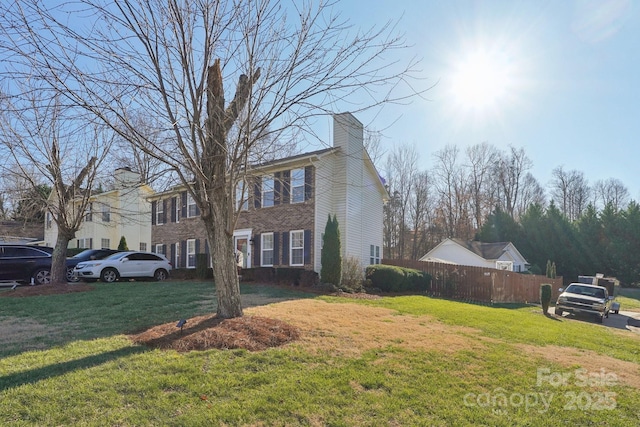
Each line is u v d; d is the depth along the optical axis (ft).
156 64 22.70
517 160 169.99
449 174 160.25
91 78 21.50
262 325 23.08
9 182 44.55
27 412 13.10
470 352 22.18
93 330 23.86
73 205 48.26
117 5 21.21
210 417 13.23
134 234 99.60
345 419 13.71
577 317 57.47
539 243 138.62
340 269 50.49
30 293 39.75
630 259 126.52
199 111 24.06
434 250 122.01
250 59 23.59
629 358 26.30
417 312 35.27
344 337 23.11
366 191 68.28
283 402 14.56
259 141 26.45
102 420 12.81
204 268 60.64
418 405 15.08
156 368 16.93
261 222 64.59
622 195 186.39
